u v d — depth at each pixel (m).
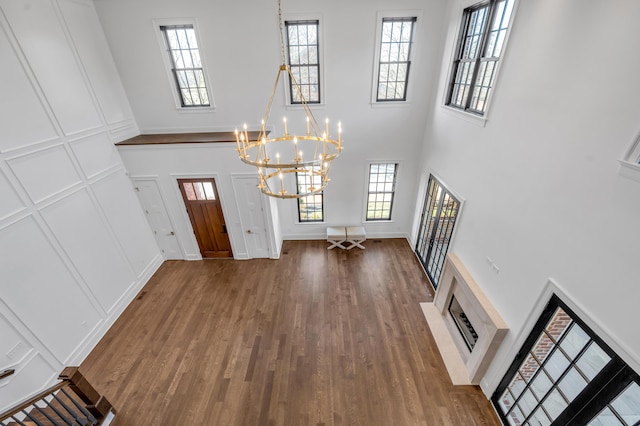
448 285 4.50
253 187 5.56
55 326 3.78
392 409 3.47
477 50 3.88
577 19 2.25
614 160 1.97
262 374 3.90
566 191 2.38
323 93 5.38
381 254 6.48
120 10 4.61
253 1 4.61
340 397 3.60
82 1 4.35
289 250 6.68
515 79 3.02
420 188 6.06
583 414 2.35
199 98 5.46
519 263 2.97
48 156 3.78
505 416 3.27
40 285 3.61
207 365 4.04
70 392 3.75
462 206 4.19
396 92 5.54
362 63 5.14
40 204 3.65
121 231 5.10
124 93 5.26
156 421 3.40
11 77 3.36
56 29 3.92
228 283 5.64
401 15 4.79
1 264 3.20
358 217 6.83
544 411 2.75
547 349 2.78
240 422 3.37
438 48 5.05
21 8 3.46
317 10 4.70
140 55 4.97
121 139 5.20
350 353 4.16
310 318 4.78
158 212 5.80
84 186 4.34
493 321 3.24
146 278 5.72
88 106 4.45
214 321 4.76
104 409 3.30
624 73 1.88
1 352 3.16
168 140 5.14
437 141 5.17
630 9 1.83
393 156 6.05
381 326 4.61
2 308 3.18
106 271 4.70
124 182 5.25
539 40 2.67
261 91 5.31
